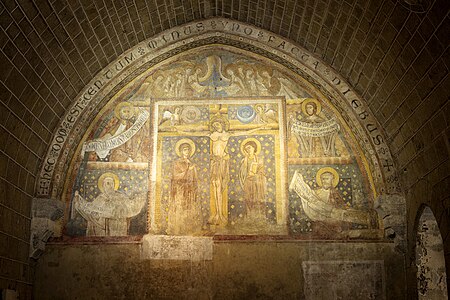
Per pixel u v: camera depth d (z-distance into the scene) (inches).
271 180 475.5
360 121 470.6
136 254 459.2
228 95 495.8
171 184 476.7
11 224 414.0
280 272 452.8
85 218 468.1
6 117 389.4
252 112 492.1
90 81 476.1
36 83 410.3
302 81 492.7
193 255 458.6
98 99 482.9
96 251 459.5
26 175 443.5
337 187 471.2
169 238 463.2
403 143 435.2
